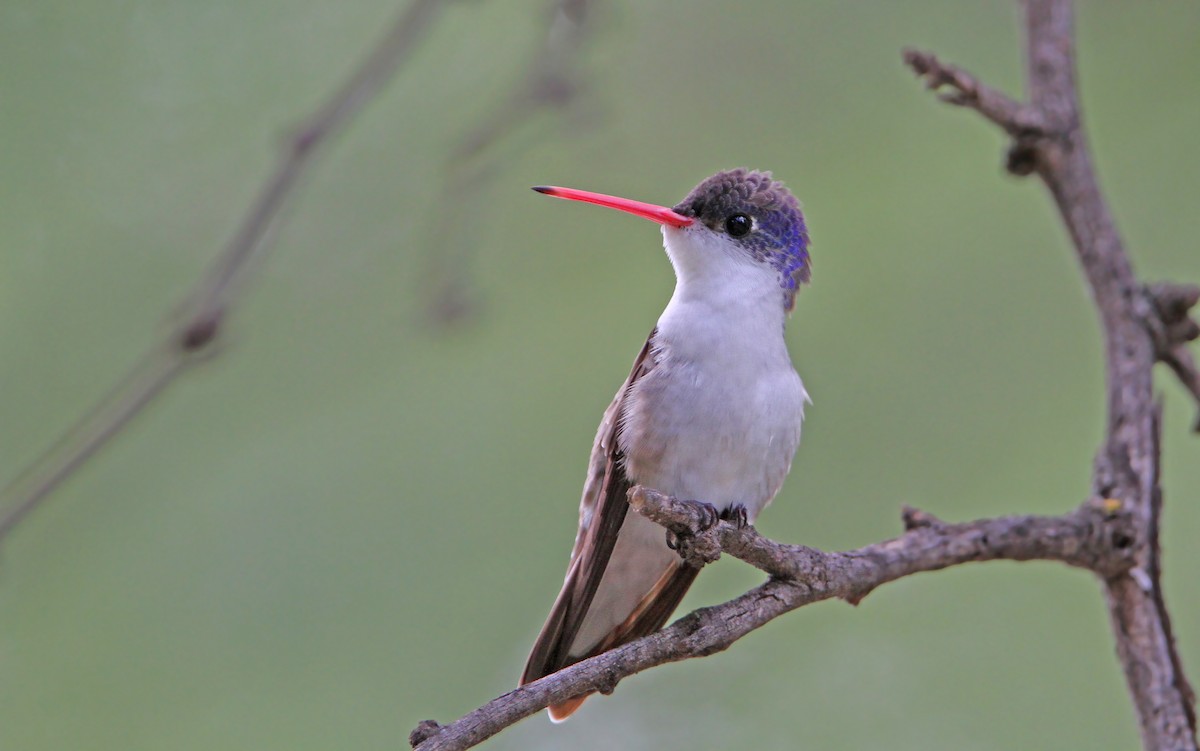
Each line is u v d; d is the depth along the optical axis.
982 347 10.96
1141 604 6.57
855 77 11.46
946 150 11.41
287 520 10.39
